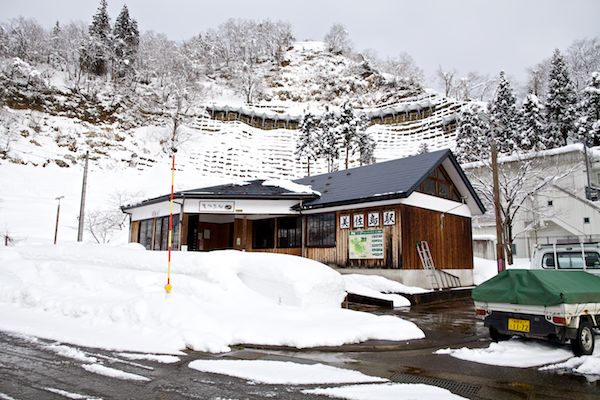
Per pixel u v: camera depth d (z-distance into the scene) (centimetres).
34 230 2712
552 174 2300
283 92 8194
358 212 1534
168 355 552
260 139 5997
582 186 2405
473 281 1764
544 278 616
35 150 4109
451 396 406
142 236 2020
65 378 446
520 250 2544
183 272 927
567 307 579
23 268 1037
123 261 1052
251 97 7625
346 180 1823
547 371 514
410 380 468
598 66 5128
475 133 3412
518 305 625
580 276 664
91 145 4581
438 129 5997
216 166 5084
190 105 5988
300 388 426
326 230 1639
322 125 4625
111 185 3934
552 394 427
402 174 1562
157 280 902
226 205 1681
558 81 3725
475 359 572
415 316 1025
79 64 5875
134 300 736
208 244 2077
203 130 5959
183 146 5372
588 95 3453
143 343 598
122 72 6059
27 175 3691
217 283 866
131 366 495
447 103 6372
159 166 4744
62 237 2681
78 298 838
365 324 737
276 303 843
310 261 927
